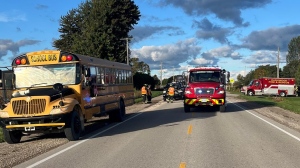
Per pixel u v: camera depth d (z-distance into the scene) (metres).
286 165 8.36
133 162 8.80
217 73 23.27
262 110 25.12
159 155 9.58
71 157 9.64
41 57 13.37
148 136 13.08
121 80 19.89
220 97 22.47
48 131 12.22
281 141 11.75
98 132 14.78
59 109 11.82
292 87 58.66
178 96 41.50
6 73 13.34
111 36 56.94
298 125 16.33
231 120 18.22
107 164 8.66
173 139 12.22
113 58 55.44
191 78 23.44
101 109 15.93
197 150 10.20
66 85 13.20
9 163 9.09
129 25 61.75
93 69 15.13
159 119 19.33
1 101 14.00
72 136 12.37
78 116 12.92
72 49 56.31
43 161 9.23
